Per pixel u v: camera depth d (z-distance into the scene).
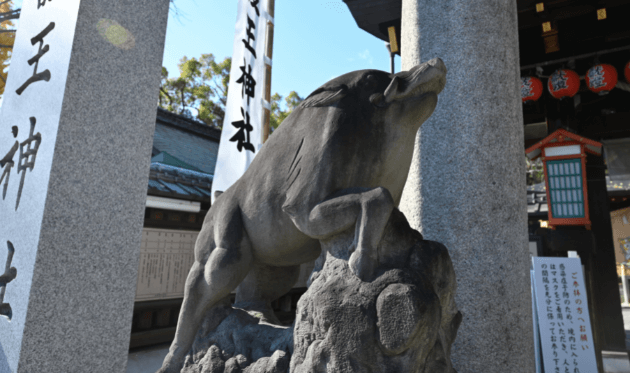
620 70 5.78
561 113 5.70
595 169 5.87
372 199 1.24
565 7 4.92
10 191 2.39
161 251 5.52
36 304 1.99
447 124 2.12
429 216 2.08
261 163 1.63
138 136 2.48
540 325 3.51
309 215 1.36
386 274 1.18
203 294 1.64
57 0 2.41
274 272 1.89
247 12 4.87
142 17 2.56
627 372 4.96
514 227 1.99
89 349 2.16
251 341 1.53
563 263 3.59
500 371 1.85
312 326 1.26
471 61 2.13
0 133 2.67
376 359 1.12
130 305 2.36
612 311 5.49
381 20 5.27
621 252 13.09
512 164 2.05
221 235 1.63
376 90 1.44
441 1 2.25
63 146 2.14
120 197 2.37
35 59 2.48
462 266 1.97
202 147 9.73
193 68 15.79
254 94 4.83
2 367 2.00
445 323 1.36
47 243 2.05
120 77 2.42
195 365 1.57
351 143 1.37
